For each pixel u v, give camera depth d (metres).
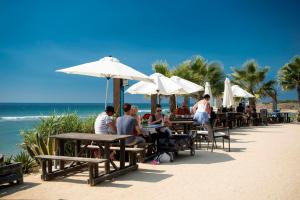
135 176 6.78
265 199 5.16
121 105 11.75
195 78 24.92
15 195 5.43
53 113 9.86
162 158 8.32
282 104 49.97
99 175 6.65
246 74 29.88
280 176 6.65
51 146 8.50
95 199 5.20
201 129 12.40
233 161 8.38
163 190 5.71
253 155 9.28
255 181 6.27
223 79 27.39
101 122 8.09
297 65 27.22
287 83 27.62
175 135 9.07
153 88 12.43
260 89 30.06
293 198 5.19
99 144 6.96
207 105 10.81
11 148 15.13
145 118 13.34
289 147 10.84
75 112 10.35
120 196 5.36
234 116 19.55
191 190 5.70
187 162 8.30
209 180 6.39
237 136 14.47
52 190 5.73
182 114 15.45
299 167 7.54
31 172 7.95
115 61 9.34
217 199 5.18
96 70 8.55
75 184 6.14
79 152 7.33
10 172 5.98
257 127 19.81
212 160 8.56
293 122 25.36
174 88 12.57
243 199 5.17
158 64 22.30
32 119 50.47
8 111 95.62
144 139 8.33
